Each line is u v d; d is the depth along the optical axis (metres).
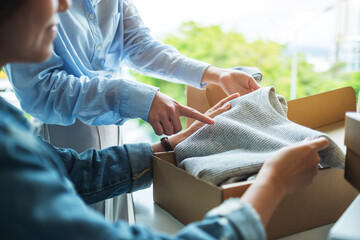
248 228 0.44
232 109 0.85
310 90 4.03
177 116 0.89
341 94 1.13
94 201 0.81
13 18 0.41
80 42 1.00
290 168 0.55
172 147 0.90
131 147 0.88
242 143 0.76
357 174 0.59
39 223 0.35
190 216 0.68
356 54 3.46
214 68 1.09
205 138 0.81
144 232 0.42
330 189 0.68
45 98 0.92
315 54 3.94
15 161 0.36
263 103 0.83
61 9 0.50
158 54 1.16
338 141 0.94
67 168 0.80
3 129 0.38
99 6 1.05
